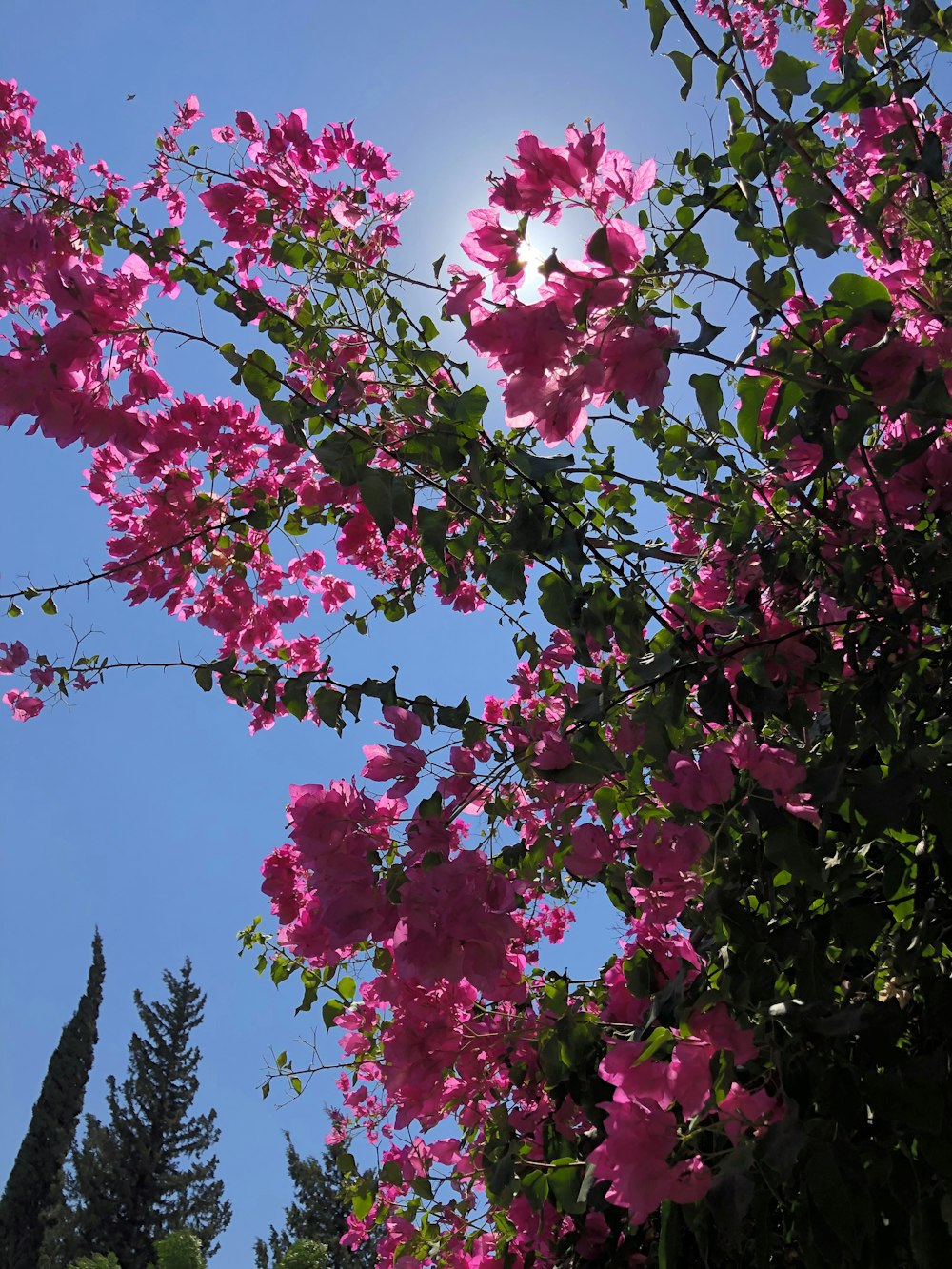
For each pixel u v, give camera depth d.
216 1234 30.06
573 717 2.05
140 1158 30.05
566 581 2.19
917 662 2.07
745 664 2.15
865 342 1.83
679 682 2.09
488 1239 3.31
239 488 3.29
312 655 3.77
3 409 2.17
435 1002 2.43
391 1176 3.23
